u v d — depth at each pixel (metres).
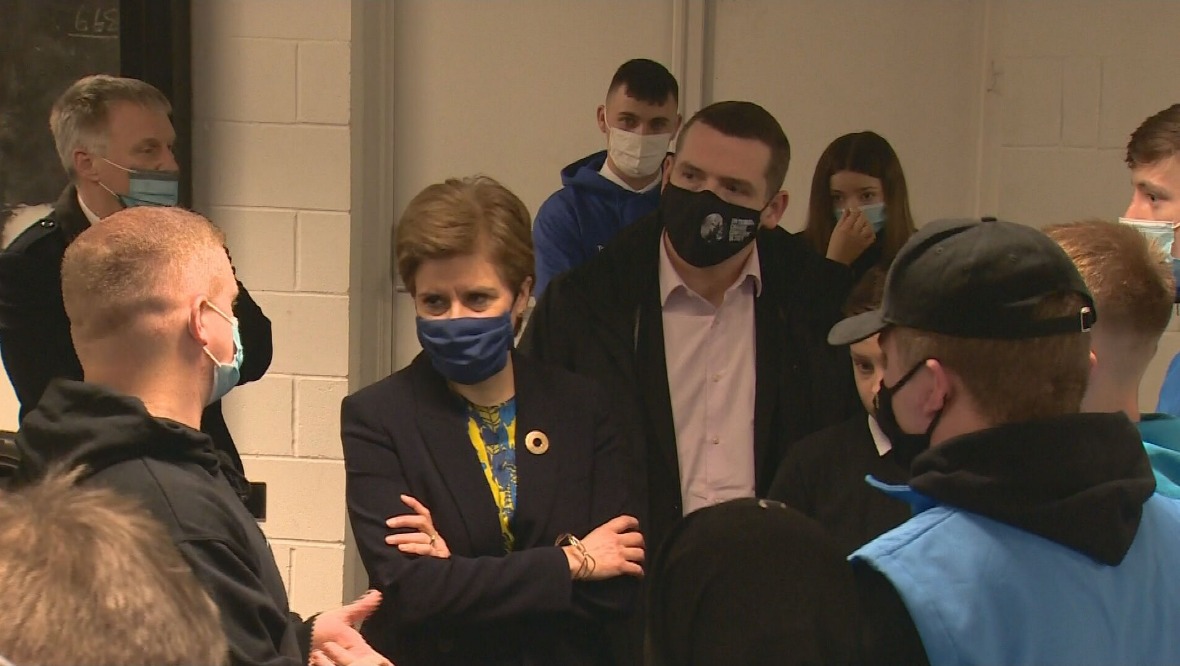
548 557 1.57
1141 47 2.65
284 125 2.70
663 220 1.96
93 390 1.20
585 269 2.01
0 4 2.56
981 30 2.73
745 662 0.96
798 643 0.95
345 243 2.72
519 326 1.79
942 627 0.94
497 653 1.59
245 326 2.16
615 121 2.45
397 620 1.56
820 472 1.75
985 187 2.76
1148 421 1.34
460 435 1.66
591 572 1.59
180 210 1.37
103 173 2.06
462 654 1.60
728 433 1.97
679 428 1.96
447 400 1.69
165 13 2.56
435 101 2.86
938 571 0.96
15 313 1.95
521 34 2.82
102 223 1.32
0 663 0.62
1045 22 2.68
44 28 2.57
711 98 2.83
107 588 0.67
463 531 1.61
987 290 1.00
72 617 0.65
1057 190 2.74
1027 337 0.99
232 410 2.79
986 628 0.95
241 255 2.74
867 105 2.79
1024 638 0.95
